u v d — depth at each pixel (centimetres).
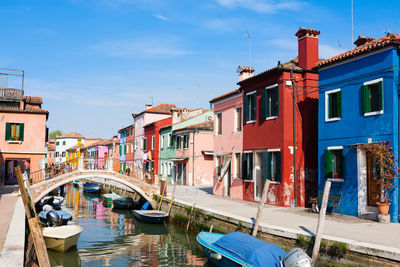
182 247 1401
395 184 1180
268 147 1745
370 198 1295
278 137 1677
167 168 3638
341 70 1412
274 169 1711
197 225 1586
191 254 1294
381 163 1193
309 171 1669
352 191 1325
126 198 2602
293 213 1409
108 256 1274
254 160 1858
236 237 1009
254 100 1867
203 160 3169
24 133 2709
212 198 2038
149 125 4022
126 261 1212
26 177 2070
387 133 1211
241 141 1997
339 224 1140
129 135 4850
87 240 1532
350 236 952
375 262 809
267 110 1767
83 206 2784
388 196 1192
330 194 1411
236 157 2066
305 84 1689
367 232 1008
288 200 1623
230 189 2094
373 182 1286
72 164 2769
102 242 1494
